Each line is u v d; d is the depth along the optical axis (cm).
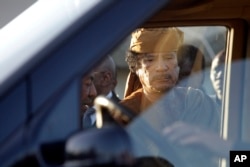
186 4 451
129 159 298
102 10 313
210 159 354
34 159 299
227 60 463
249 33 471
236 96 447
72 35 308
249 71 454
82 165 288
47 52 305
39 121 300
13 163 296
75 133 299
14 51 313
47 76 303
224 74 454
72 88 305
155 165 341
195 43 462
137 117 362
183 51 454
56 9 342
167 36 449
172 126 360
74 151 289
